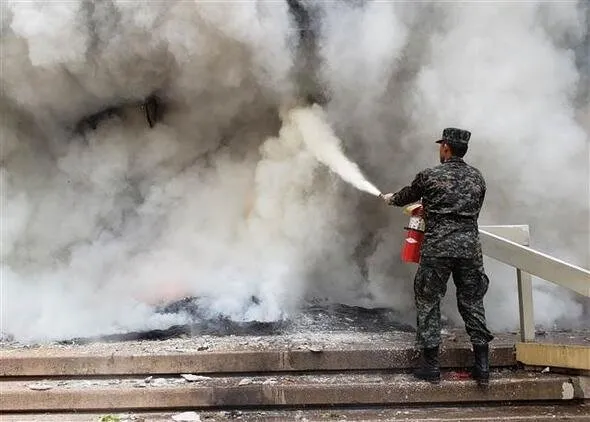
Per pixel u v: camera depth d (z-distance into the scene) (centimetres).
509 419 379
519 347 436
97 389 404
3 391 404
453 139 415
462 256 397
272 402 399
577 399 406
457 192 401
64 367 428
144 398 399
